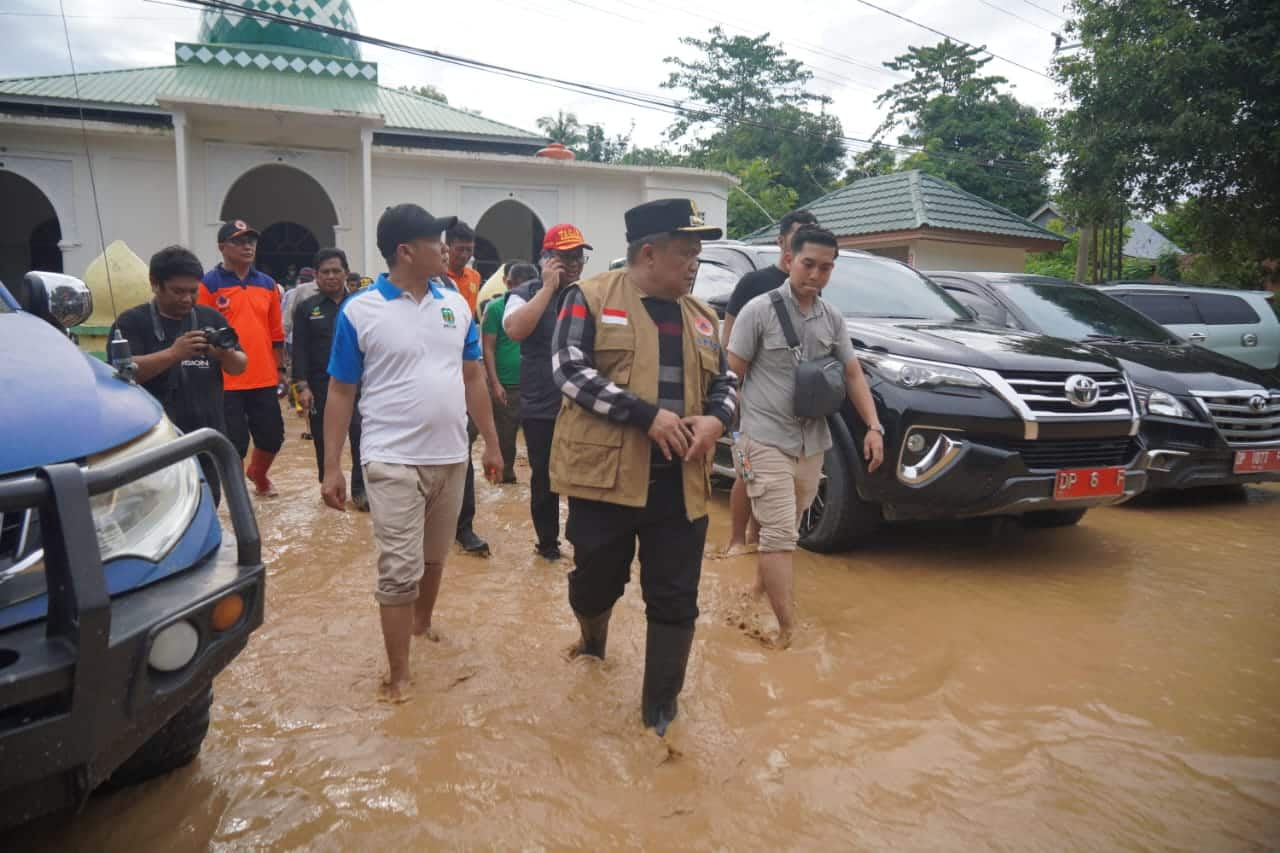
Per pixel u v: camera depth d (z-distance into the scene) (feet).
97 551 6.01
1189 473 20.90
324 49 63.72
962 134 119.34
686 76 151.43
